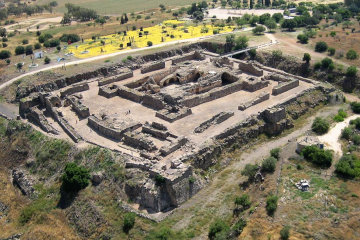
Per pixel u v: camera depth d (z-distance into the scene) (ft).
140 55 542.16
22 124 377.09
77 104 392.27
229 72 456.04
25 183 318.65
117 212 265.95
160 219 256.32
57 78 467.52
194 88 416.26
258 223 231.71
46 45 626.64
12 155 357.61
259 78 457.27
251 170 289.12
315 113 398.42
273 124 360.28
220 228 238.27
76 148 321.32
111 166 293.64
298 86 437.58
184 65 492.54
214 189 285.84
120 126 340.39
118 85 435.12
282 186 264.11
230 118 359.66
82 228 262.47
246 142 342.23
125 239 248.32
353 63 490.49
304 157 300.61
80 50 590.55
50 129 358.64
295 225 224.12
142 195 269.64
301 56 523.29
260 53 548.72
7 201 300.81
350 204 237.45
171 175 268.62
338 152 309.42
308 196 249.55
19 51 582.35
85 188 287.07
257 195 264.11
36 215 280.72
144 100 402.31
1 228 273.54
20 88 446.60
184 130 338.95
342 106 412.16
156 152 302.45
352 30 621.72
